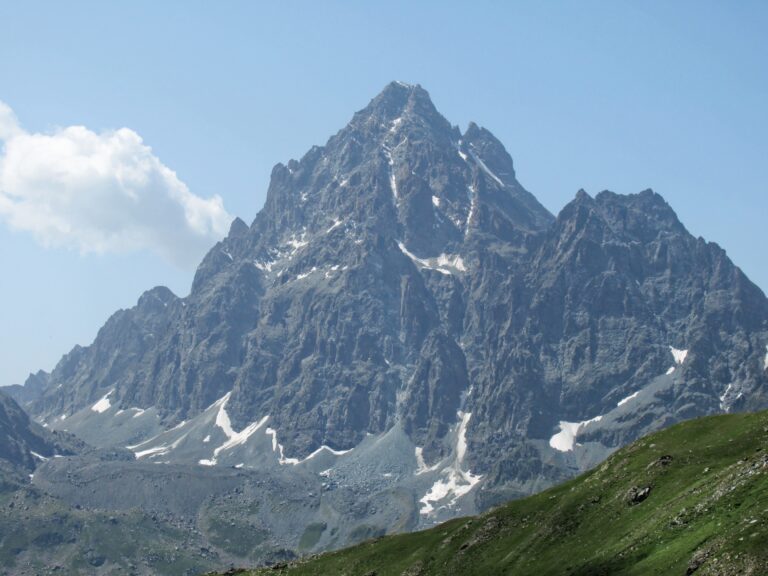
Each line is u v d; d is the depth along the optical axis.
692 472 156.00
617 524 155.12
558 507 175.38
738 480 137.00
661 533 137.88
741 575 113.06
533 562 162.25
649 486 158.88
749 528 120.06
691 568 121.31
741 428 166.38
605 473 175.88
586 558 149.12
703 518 134.12
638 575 129.25
